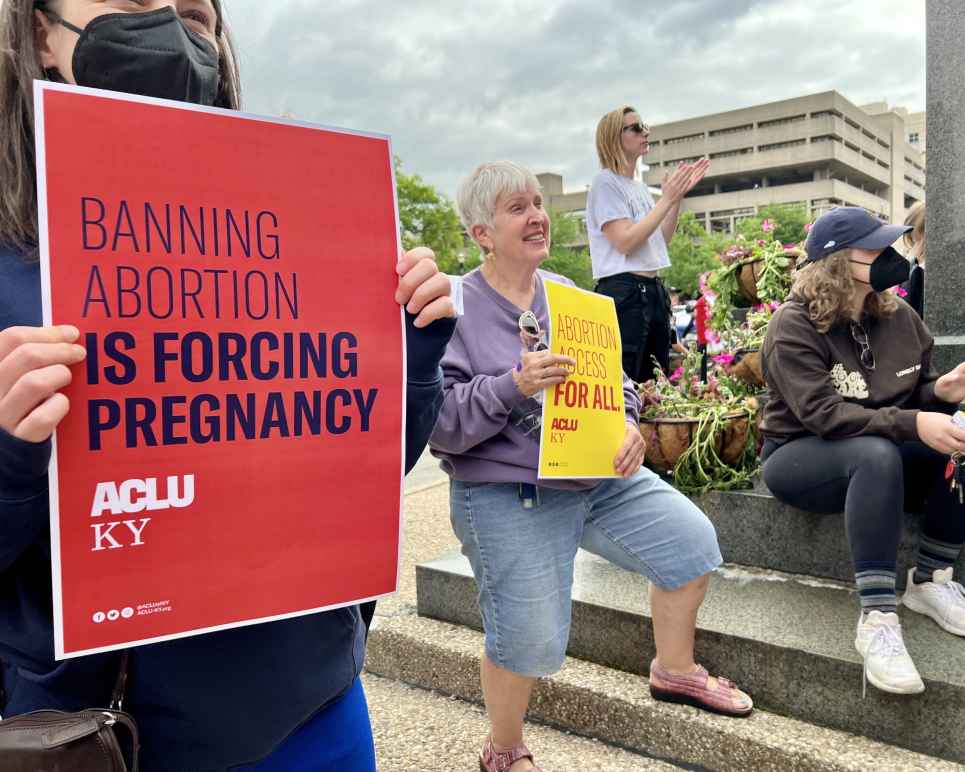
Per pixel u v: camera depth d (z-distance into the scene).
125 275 0.84
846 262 2.29
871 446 2.13
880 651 1.94
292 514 0.93
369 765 1.10
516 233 1.94
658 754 2.20
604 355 1.99
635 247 3.59
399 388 1.01
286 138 0.95
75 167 0.82
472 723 2.47
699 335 4.15
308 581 0.94
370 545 0.99
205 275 0.89
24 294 0.85
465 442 1.81
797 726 2.09
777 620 2.30
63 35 0.95
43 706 0.92
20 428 0.73
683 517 2.03
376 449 0.99
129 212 0.85
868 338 2.37
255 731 0.96
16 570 0.89
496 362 1.92
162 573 0.86
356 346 0.98
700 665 2.25
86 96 0.84
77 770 0.80
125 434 0.84
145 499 0.85
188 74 0.97
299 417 0.94
